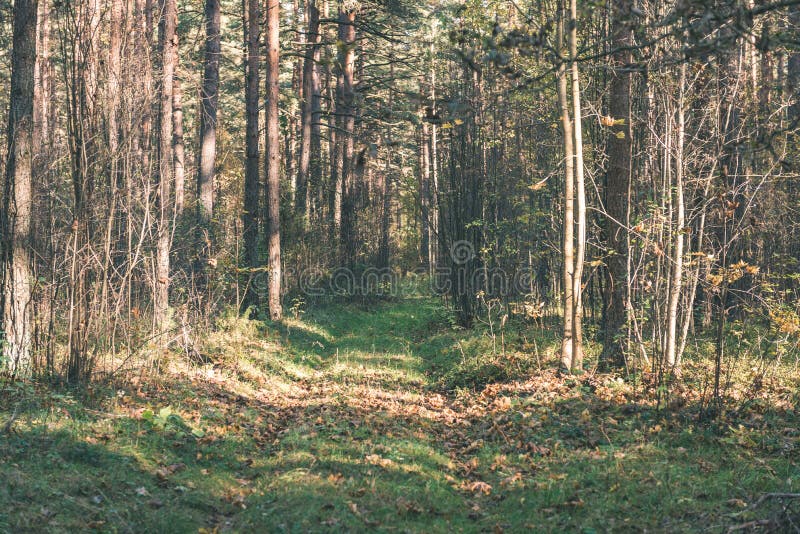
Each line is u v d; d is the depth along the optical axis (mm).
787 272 13758
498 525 5637
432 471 7109
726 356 11664
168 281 11500
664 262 11531
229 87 29562
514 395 10562
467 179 17656
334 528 5406
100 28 8984
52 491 5281
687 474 6668
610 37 5156
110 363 9898
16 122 8875
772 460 6977
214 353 12969
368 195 30562
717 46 4543
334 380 13188
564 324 11344
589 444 7895
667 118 11070
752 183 12688
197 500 5844
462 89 14367
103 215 9242
